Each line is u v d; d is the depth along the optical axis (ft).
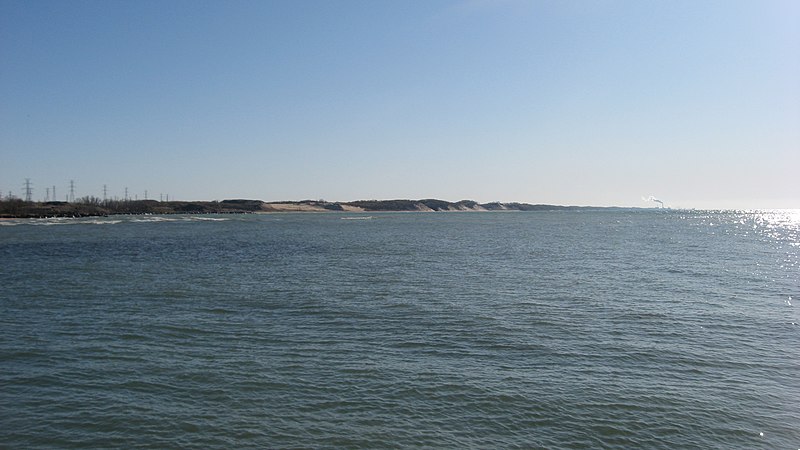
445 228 459.32
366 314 92.89
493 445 45.42
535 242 277.64
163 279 135.74
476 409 52.19
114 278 138.00
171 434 46.96
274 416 50.42
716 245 259.19
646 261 180.86
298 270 154.10
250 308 98.02
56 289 120.06
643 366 65.05
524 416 50.75
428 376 60.95
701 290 119.03
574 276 141.18
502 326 84.33
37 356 67.97
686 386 58.44
